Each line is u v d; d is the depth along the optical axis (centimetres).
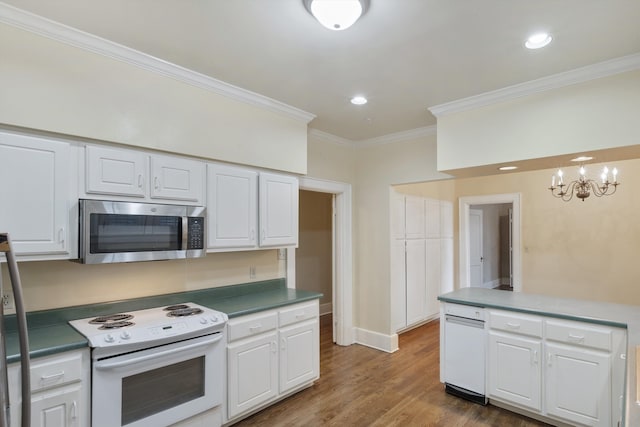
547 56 231
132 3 178
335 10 170
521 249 501
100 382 191
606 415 231
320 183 417
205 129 272
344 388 324
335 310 455
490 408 287
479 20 191
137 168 232
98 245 207
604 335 233
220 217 277
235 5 178
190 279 291
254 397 267
